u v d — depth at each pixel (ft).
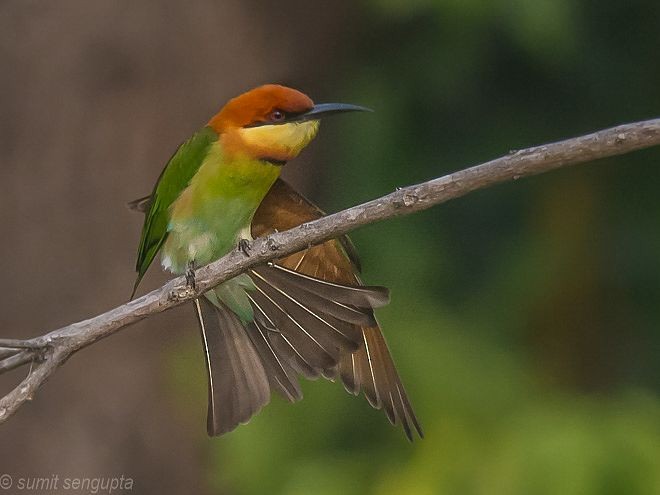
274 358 26.17
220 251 28.58
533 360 39.96
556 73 43.91
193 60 39.93
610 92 44.55
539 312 42.55
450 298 42.04
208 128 28.43
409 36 42.96
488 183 22.24
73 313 39.32
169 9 39.78
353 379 25.98
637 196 44.29
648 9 44.52
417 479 35.88
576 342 42.60
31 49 39.22
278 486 37.06
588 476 34.30
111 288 39.34
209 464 39.60
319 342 25.95
